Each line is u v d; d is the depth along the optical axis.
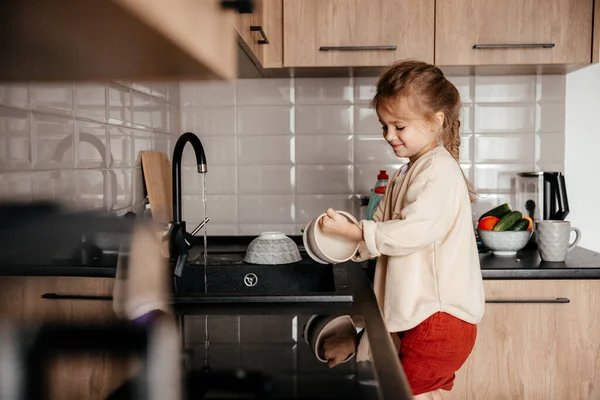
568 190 2.40
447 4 2.08
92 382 0.62
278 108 2.40
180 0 0.36
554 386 1.86
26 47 0.41
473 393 1.87
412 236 1.41
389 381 0.64
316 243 1.40
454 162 1.53
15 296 0.52
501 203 2.40
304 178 2.42
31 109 1.03
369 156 2.40
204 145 2.42
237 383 0.63
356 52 2.10
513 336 1.86
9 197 0.63
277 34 2.11
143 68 0.47
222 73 0.49
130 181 1.75
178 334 0.88
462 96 2.39
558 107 2.38
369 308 1.11
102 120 1.50
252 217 2.44
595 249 2.42
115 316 0.79
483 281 1.85
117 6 0.31
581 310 1.85
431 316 1.49
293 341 0.84
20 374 0.52
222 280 1.83
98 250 0.74
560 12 2.07
